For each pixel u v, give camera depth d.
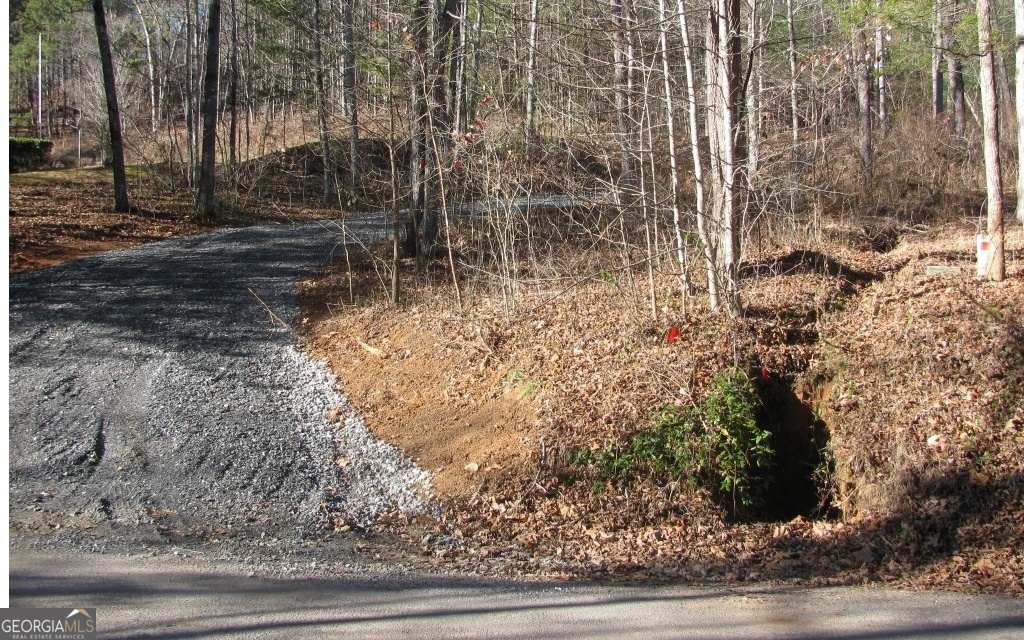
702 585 6.02
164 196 25.20
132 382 10.20
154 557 6.19
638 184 12.69
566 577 6.23
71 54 42.28
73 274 15.04
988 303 9.81
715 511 7.82
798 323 10.48
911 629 4.88
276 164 31.11
